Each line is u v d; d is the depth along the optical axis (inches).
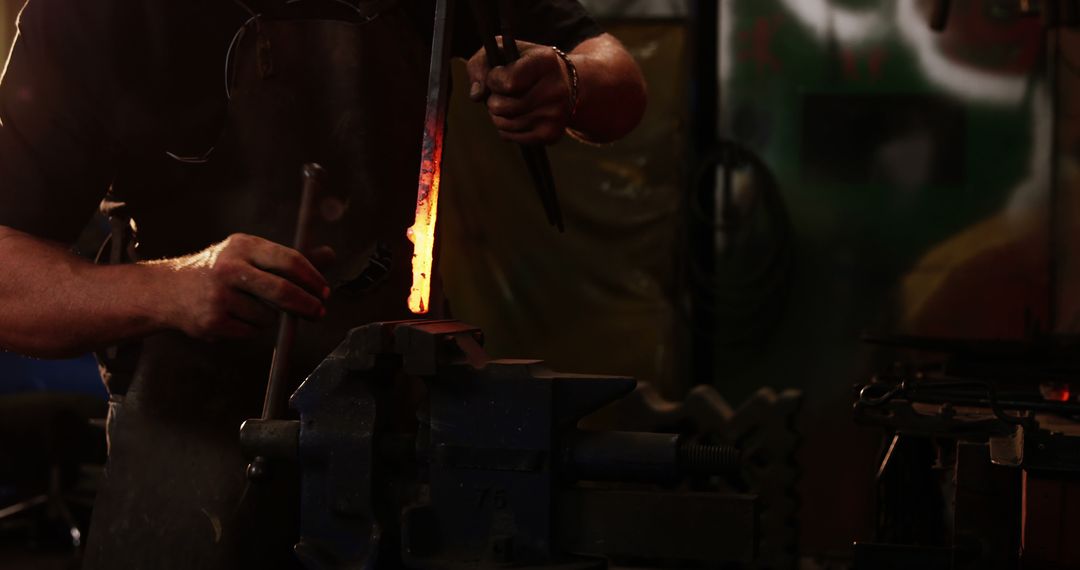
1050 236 315.6
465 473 68.0
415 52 99.8
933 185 321.7
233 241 82.6
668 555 66.3
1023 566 85.7
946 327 320.8
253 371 93.2
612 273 330.3
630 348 329.7
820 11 324.8
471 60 84.4
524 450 67.0
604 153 329.7
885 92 323.3
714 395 241.6
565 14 108.0
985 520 91.8
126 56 89.2
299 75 93.0
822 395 325.4
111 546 91.2
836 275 325.7
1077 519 84.6
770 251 327.3
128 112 90.4
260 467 71.6
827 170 325.7
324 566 68.6
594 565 66.2
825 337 325.4
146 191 94.1
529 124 82.9
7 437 299.4
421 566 66.6
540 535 66.6
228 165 92.9
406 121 97.7
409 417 94.0
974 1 318.3
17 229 88.3
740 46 328.2
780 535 230.5
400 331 68.2
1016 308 317.7
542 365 69.9
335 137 93.6
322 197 92.8
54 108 87.5
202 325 81.5
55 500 311.4
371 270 93.3
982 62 318.3
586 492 67.6
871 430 322.0
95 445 306.3
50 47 87.4
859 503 321.4
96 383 338.6
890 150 323.6
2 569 286.8
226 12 91.7
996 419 100.0
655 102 327.6
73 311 84.5
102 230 298.5
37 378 338.0
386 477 70.9
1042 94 315.9
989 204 319.3
